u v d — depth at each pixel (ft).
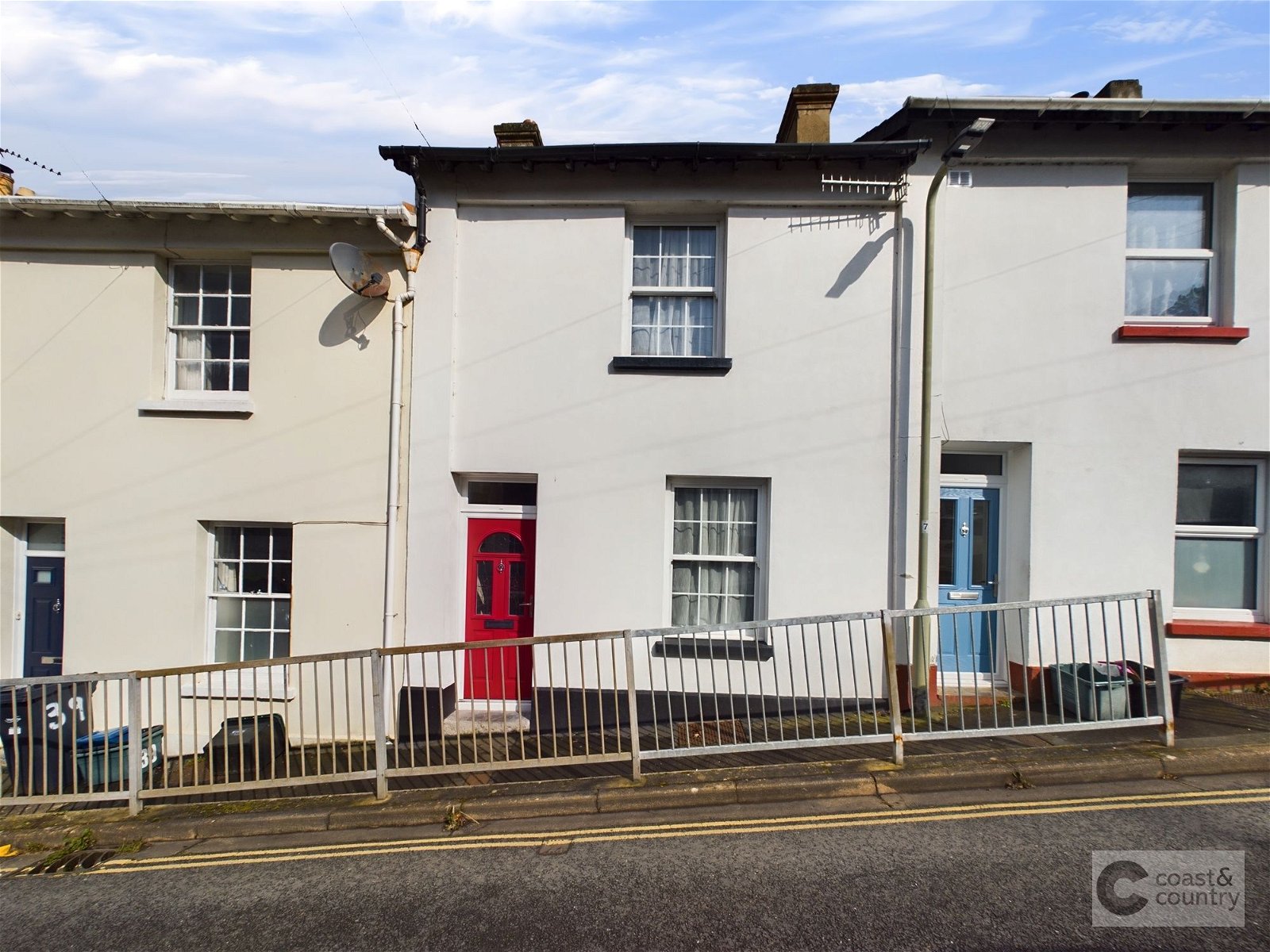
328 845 16.46
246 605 25.30
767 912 12.78
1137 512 23.82
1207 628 23.62
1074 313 24.07
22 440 24.94
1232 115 23.03
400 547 24.35
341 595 24.34
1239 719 20.75
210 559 25.34
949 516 25.53
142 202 23.61
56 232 24.88
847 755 19.11
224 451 24.73
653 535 24.29
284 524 25.31
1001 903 12.72
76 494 24.80
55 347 25.03
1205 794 16.81
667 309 25.61
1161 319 24.91
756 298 24.44
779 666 23.88
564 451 24.58
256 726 19.80
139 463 24.76
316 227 24.53
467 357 24.82
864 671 23.65
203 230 24.71
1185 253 24.85
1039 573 23.91
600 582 24.36
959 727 20.97
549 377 24.70
